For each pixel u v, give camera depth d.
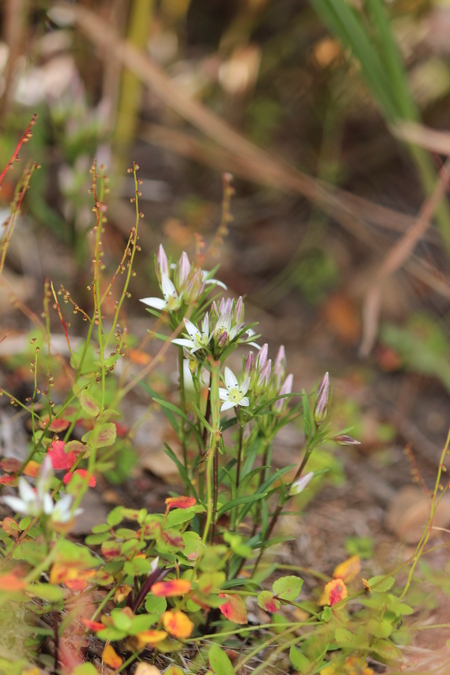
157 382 1.30
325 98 1.89
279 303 1.77
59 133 1.37
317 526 1.23
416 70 1.90
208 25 2.25
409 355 1.64
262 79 2.02
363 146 1.94
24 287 1.39
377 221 1.76
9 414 1.20
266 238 1.87
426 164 1.34
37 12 1.39
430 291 1.76
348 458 1.36
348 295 1.77
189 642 1.06
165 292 1.05
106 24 1.46
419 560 1.15
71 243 1.38
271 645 1.07
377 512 1.27
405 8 1.76
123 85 1.53
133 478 1.21
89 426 1.13
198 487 1.09
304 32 1.98
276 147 1.96
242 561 1.08
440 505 1.24
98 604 1.05
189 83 2.00
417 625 1.11
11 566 1.01
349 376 1.61
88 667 0.96
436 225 1.77
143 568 0.99
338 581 1.04
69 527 0.95
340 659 1.03
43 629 1.00
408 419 1.51
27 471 1.05
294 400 1.46
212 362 1.01
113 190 1.55
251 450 1.08
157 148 1.94
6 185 1.38
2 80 1.48
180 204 1.85
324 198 1.55
